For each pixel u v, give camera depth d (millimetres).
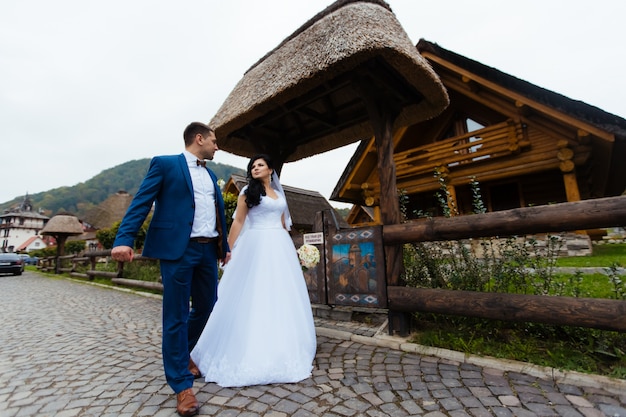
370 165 10000
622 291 2115
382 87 3055
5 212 66688
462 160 8414
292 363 1995
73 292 7027
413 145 10094
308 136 4434
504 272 2576
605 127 5887
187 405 1589
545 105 6645
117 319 4074
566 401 1606
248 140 4227
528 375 1920
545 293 2449
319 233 3299
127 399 1803
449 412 1536
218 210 2154
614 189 10281
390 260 2770
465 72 7695
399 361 2236
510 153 7656
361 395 1747
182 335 1781
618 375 1765
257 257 2307
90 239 31859
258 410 1618
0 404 1785
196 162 2100
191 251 1903
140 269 7754
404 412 1553
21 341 3162
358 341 2727
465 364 2137
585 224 1857
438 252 3035
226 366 1997
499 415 1496
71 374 2223
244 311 2145
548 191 8852
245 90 3611
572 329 2168
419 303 2490
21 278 12367
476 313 2213
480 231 2250
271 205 2449
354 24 2656
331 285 3150
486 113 8773
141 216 1746
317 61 2666
